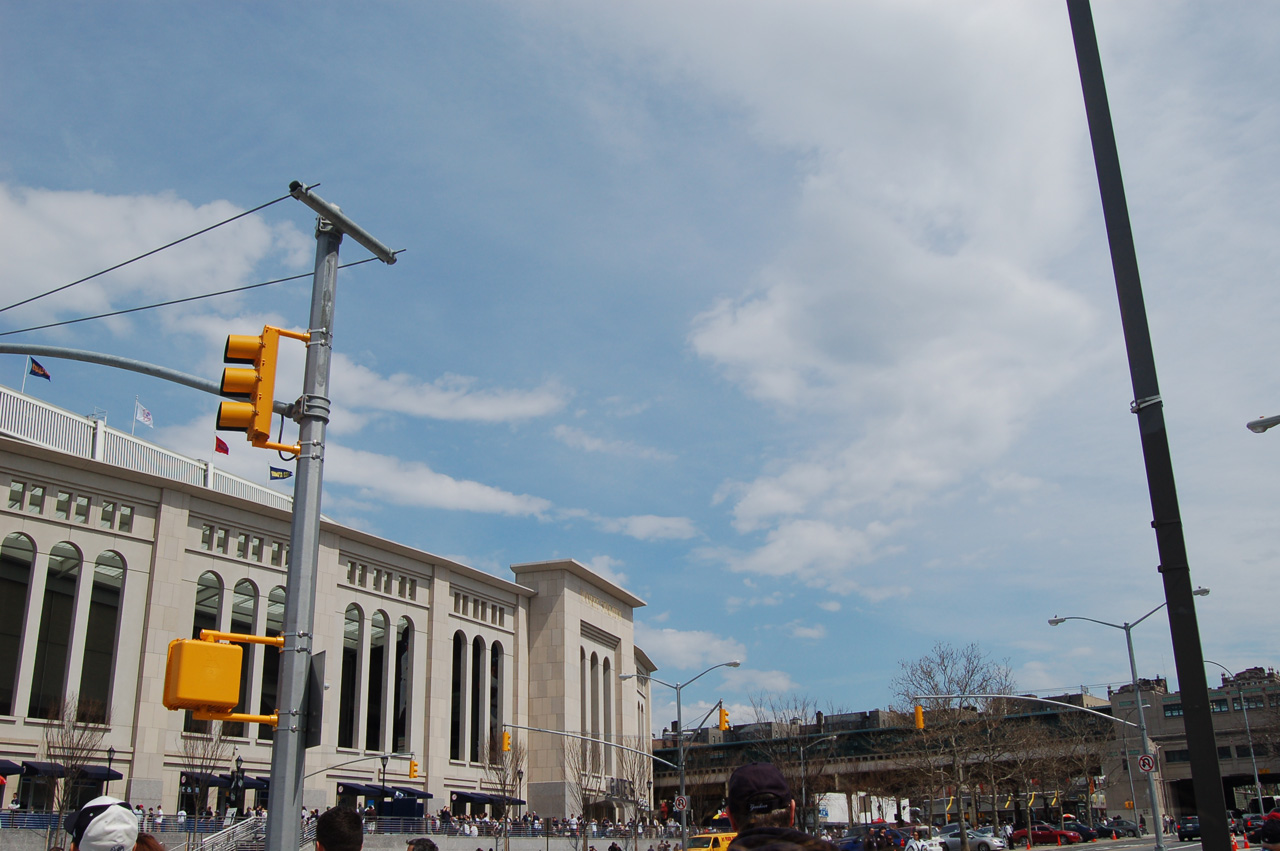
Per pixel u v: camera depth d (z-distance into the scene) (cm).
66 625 5197
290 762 945
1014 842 7400
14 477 5062
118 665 5225
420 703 7219
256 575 6053
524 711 8375
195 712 927
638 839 7150
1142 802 9556
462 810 7394
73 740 4744
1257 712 9162
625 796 8238
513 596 8519
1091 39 753
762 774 414
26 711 4862
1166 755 9625
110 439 5750
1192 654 620
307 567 1009
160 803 5203
